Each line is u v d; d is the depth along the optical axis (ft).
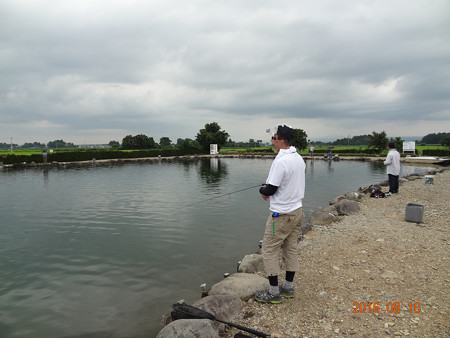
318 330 9.25
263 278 12.96
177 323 8.89
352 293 11.47
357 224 21.42
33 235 22.94
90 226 25.41
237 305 10.84
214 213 29.94
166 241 21.22
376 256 14.98
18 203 35.70
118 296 13.61
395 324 9.31
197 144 177.78
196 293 13.78
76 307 12.75
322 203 34.01
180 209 31.94
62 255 18.72
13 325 11.52
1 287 14.57
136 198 38.70
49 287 14.55
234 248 19.67
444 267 13.24
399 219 22.24
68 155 112.88
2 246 20.39
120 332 11.04
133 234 22.99
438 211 24.27
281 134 10.43
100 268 16.67
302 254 16.08
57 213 30.40
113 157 130.41
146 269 16.47
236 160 130.72
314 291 11.82
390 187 33.47
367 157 124.16
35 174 72.18
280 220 10.27
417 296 10.91
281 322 9.84
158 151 147.74
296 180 10.19
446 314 9.62
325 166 89.71
